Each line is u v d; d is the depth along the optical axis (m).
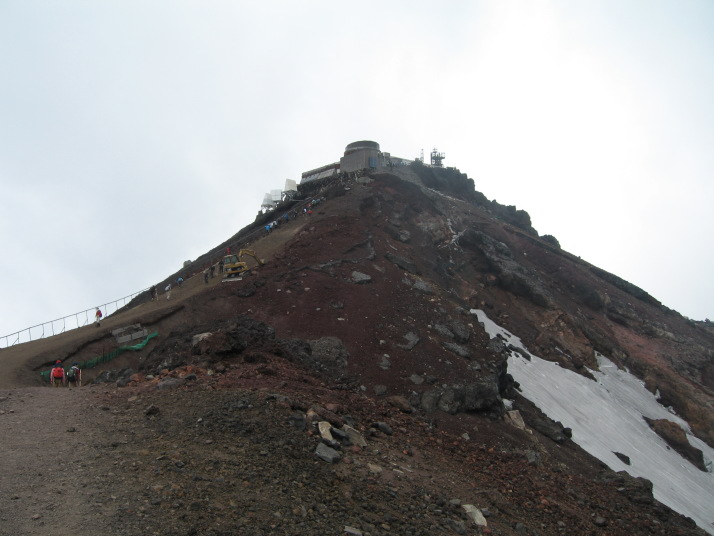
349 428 11.70
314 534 6.93
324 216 35.41
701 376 41.84
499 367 22.67
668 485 23.92
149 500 7.00
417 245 38.12
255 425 10.18
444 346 22.41
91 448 8.94
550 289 43.19
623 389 35.56
